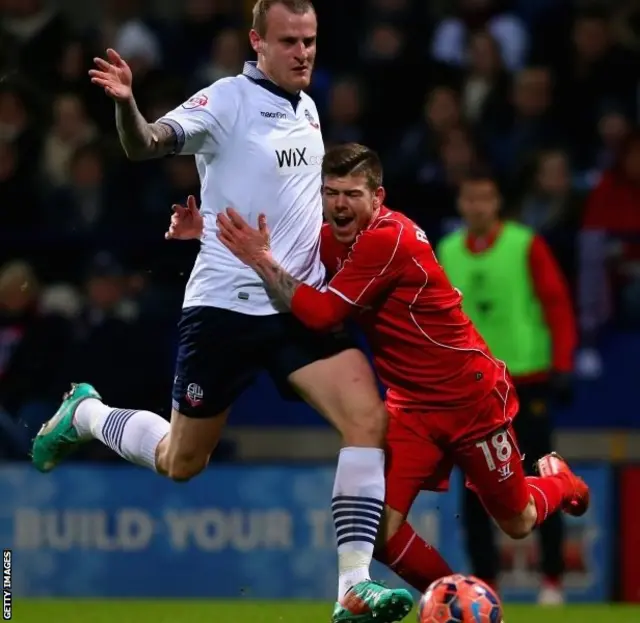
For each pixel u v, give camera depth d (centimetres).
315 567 3775
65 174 4434
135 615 3139
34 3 4756
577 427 4238
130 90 2058
